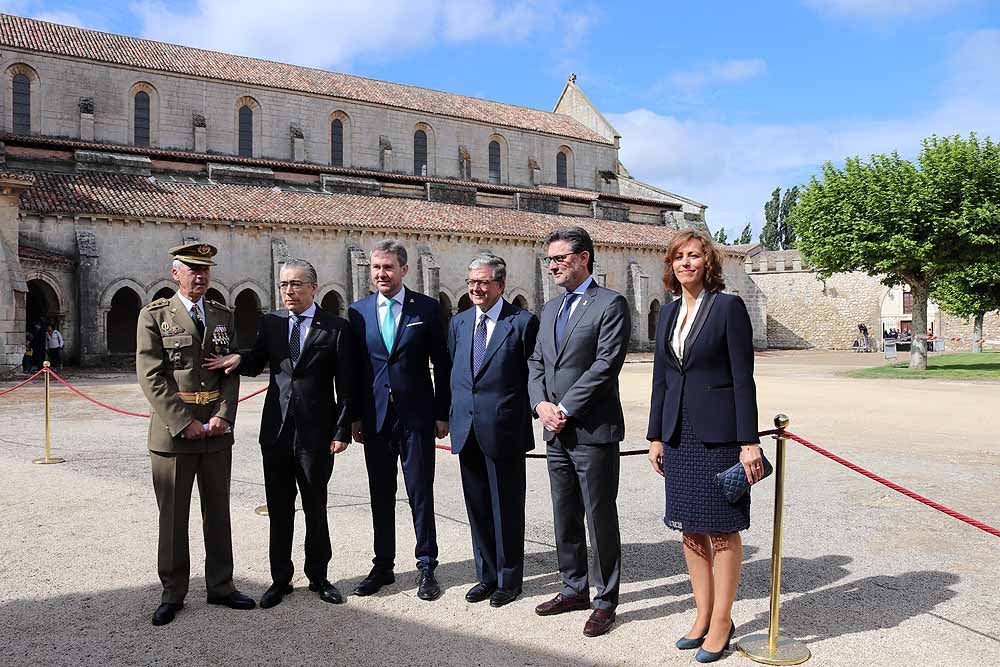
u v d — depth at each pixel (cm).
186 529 544
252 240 3559
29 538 716
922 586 583
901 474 1016
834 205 3005
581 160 6078
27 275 2902
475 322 585
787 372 3153
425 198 4659
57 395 2078
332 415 589
